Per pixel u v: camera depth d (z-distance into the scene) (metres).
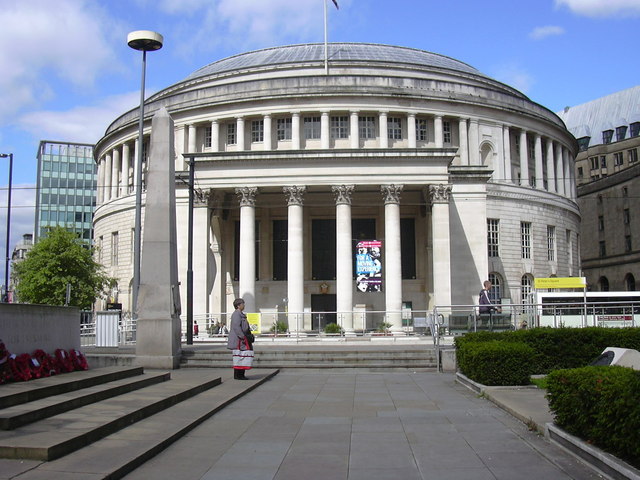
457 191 57.06
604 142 115.06
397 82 61.81
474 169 57.06
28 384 14.78
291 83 61.00
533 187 68.31
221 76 68.12
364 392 19.30
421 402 17.05
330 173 50.41
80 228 137.25
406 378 23.53
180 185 51.94
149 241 25.77
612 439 9.30
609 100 120.25
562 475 9.58
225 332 44.22
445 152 50.28
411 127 61.09
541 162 70.00
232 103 61.53
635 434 8.63
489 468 10.08
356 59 67.06
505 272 63.59
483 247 56.44
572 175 79.44
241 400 17.50
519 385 18.72
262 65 67.56
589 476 9.46
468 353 20.45
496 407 15.94
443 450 11.30
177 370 24.77
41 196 136.50
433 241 49.91
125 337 35.06
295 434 12.81
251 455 11.09
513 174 67.56
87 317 56.28
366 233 58.25
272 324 45.84
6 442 10.33
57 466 9.69
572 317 33.03
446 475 9.75
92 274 60.69
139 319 25.53
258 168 50.97
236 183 51.00
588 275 98.88
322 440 12.24
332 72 66.38
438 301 49.28
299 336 39.72
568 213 73.00
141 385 17.56
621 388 9.28
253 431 13.12
